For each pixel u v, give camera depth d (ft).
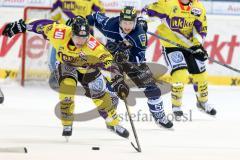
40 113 57.72
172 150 42.37
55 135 47.62
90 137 47.24
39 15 74.84
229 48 76.48
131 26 47.62
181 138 47.57
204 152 41.93
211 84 76.79
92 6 73.20
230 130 51.72
